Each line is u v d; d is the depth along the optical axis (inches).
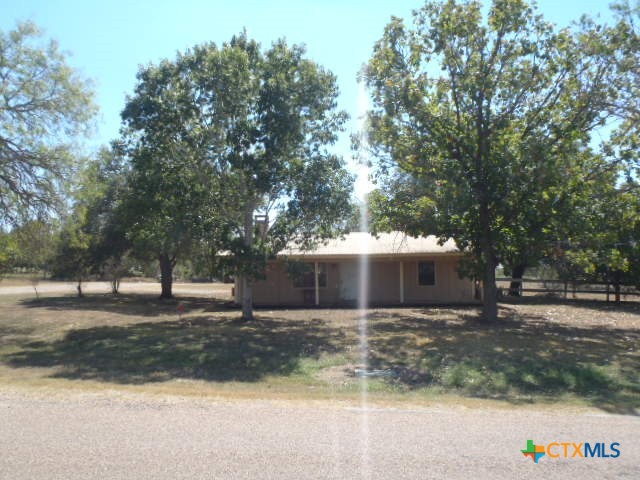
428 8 667.4
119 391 328.8
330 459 204.5
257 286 1047.0
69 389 333.4
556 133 623.5
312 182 733.9
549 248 671.8
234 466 196.9
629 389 406.9
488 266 715.4
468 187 618.8
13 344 646.5
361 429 243.8
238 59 699.4
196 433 234.2
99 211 1121.4
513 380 434.0
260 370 492.7
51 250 884.0
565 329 681.6
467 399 356.8
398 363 500.7
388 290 1051.3
